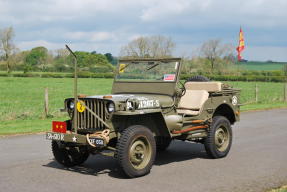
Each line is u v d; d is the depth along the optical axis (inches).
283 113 693.9
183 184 241.4
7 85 1828.2
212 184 241.4
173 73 297.7
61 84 1952.5
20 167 286.5
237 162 305.3
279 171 275.4
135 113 249.3
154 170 278.1
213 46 2437.3
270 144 386.9
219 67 2453.2
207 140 314.5
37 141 395.5
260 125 530.6
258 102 928.3
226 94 336.2
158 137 314.7
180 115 298.8
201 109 310.7
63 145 274.4
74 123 261.1
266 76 2431.1
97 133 254.4
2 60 3240.7
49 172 272.2
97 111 256.7
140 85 309.1
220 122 319.6
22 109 699.4
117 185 238.8
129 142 248.4
